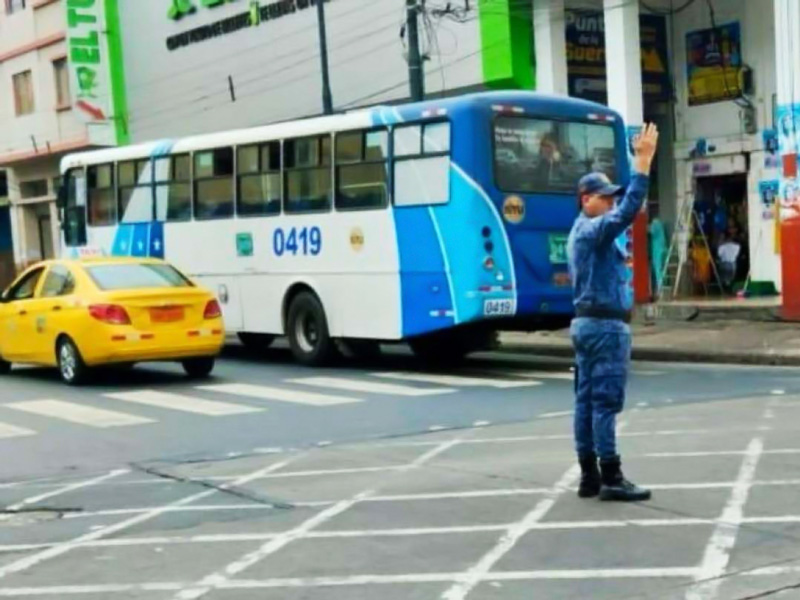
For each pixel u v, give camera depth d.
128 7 33.66
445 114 14.25
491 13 21.94
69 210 21.34
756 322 18.84
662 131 23.73
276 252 16.94
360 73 25.67
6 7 37.75
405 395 13.14
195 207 18.42
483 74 22.28
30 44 36.53
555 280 14.62
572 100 14.99
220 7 30.16
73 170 21.17
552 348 18.06
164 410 12.62
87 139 33.94
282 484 8.40
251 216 17.34
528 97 14.57
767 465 8.05
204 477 8.84
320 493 7.98
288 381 14.96
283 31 28.08
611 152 15.27
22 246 38.72
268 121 28.83
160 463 9.55
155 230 19.25
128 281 14.95
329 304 16.14
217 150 17.91
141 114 33.50
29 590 5.98
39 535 7.20
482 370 15.73
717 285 23.00
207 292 15.10
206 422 11.66
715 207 23.14
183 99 31.81
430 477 8.29
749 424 9.90
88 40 33.22
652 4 23.17
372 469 8.77
